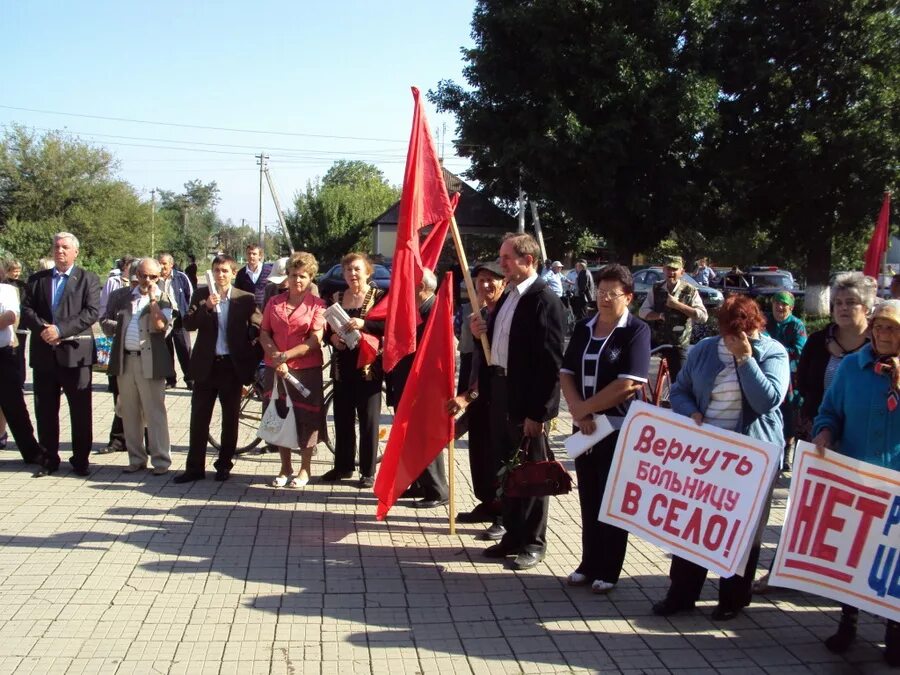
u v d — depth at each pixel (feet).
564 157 83.15
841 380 14.40
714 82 82.69
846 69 83.97
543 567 17.78
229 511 20.94
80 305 22.99
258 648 13.73
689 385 15.75
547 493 16.75
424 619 15.03
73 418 23.34
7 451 26.48
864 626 15.16
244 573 16.92
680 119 81.56
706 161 86.84
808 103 87.51
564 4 83.20
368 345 22.74
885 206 26.81
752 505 14.35
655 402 26.94
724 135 87.56
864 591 13.44
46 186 154.20
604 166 83.05
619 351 15.92
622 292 15.99
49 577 16.30
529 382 17.22
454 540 19.39
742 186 85.97
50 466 23.67
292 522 20.30
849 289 16.79
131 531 19.11
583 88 84.23
